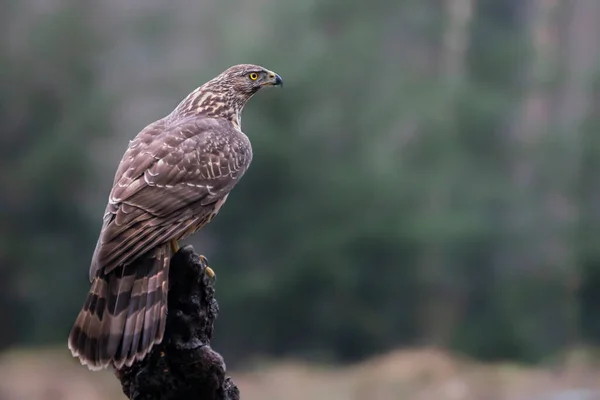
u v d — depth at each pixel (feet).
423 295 79.97
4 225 77.61
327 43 85.76
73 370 62.23
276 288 76.89
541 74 91.97
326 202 78.28
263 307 77.97
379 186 79.56
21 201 78.59
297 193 78.64
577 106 91.56
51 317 78.23
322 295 78.43
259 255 79.05
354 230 77.56
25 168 77.87
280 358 78.28
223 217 78.38
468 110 84.94
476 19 93.45
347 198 78.54
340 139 83.87
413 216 79.51
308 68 81.82
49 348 72.18
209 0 93.09
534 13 94.79
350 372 69.41
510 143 87.92
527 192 84.94
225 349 78.02
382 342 78.69
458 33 93.09
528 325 80.38
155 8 92.53
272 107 80.02
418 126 84.84
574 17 95.66
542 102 91.56
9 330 76.69
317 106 81.76
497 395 59.52
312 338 78.89
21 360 64.39
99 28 89.35
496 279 81.00
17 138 81.61
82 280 79.00
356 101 84.17
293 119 80.64
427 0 92.58
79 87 83.76
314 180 78.43
